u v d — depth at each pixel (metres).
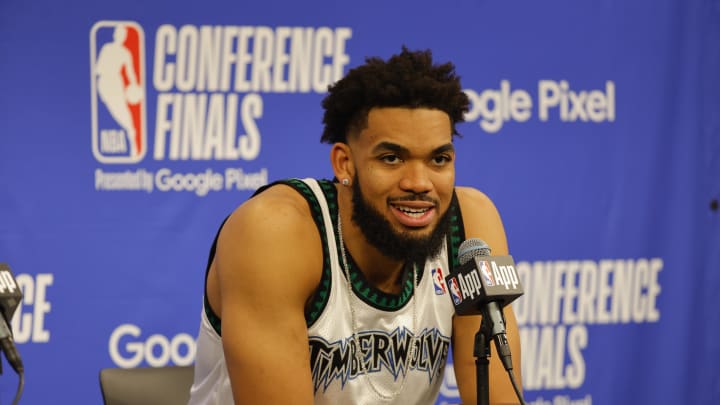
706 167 9.13
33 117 7.93
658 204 9.09
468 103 4.39
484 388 3.94
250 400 4.28
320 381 4.59
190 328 8.30
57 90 7.95
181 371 6.03
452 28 8.63
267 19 8.27
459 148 8.71
